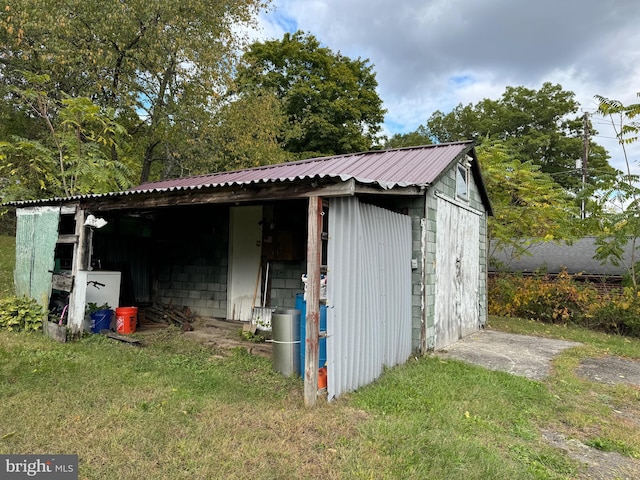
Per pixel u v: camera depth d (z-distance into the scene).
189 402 3.72
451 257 7.28
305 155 19.89
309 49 22.36
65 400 3.64
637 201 9.98
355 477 2.61
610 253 10.14
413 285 5.96
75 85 12.00
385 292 4.97
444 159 6.90
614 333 9.21
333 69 22.23
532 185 11.13
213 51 12.81
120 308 6.71
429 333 6.18
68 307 6.20
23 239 7.14
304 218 7.38
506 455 3.07
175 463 2.70
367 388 4.28
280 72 22.09
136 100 12.64
